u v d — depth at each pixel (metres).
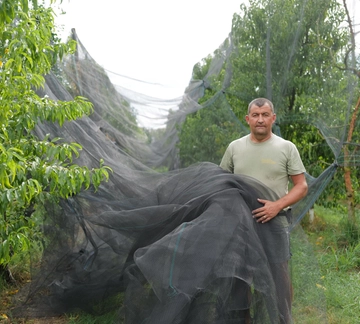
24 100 3.58
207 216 3.56
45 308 4.35
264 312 3.43
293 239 4.24
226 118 8.58
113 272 4.21
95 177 3.78
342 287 5.06
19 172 3.31
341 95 5.96
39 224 4.55
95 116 7.75
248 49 7.53
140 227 4.11
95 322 4.20
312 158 7.32
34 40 3.32
